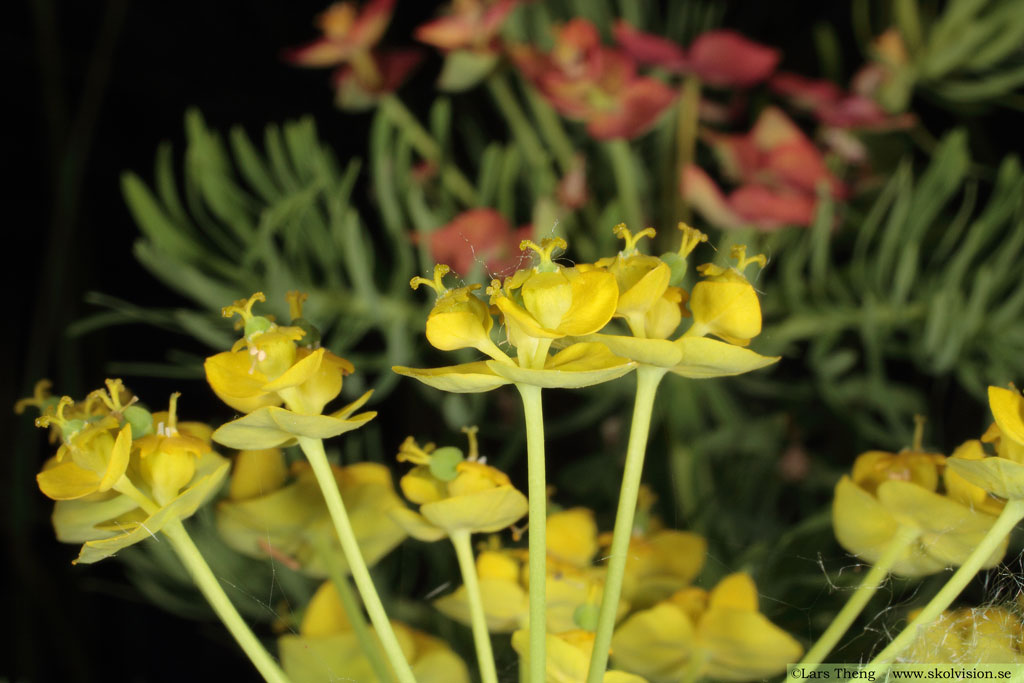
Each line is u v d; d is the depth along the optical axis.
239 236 0.22
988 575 0.13
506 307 0.12
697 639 0.13
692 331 0.12
